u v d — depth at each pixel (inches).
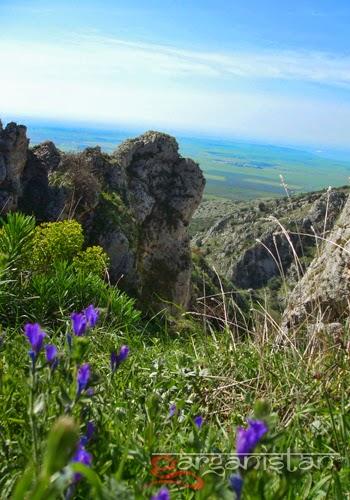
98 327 206.8
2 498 72.6
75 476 51.6
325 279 240.8
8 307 249.0
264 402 57.7
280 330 165.3
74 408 76.0
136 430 100.7
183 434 103.4
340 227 283.1
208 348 174.1
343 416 105.2
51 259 380.2
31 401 69.2
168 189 1859.0
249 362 156.3
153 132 1892.2
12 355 143.9
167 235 1809.8
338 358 144.9
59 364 88.3
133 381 138.3
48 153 1476.4
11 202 1302.9
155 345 203.2
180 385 140.6
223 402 138.8
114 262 1454.2
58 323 258.7
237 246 2178.9
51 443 35.4
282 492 60.4
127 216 1601.9
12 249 269.4
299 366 145.3
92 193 1451.8
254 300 190.2
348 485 86.6
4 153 1305.4
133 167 1808.6
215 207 4276.6
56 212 1389.0
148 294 1672.0
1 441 86.9
